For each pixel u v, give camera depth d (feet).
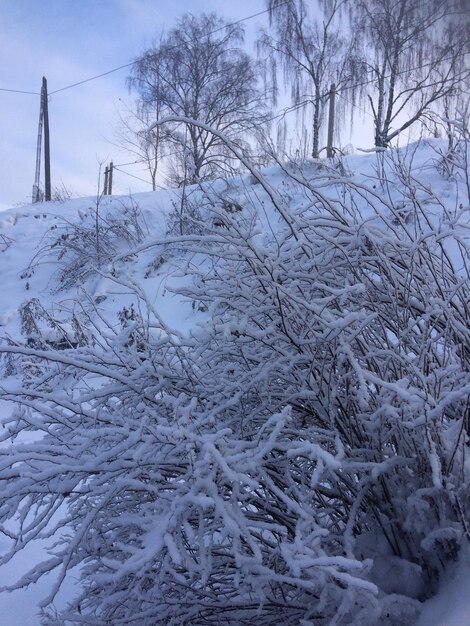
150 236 34.99
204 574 5.37
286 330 6.93
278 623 6.61
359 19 65.87
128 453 5.94
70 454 6.14
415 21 60.49
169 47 74.95
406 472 6.94
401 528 6.81
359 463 6.43
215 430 6.76
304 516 5.49
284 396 7.19
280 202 7.45
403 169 8.63
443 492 6.49
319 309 6.54
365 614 5.80
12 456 5.99
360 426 7.02
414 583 6.48
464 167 8.77
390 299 7.50
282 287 6.72
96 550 6.62
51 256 38.65
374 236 7.35
